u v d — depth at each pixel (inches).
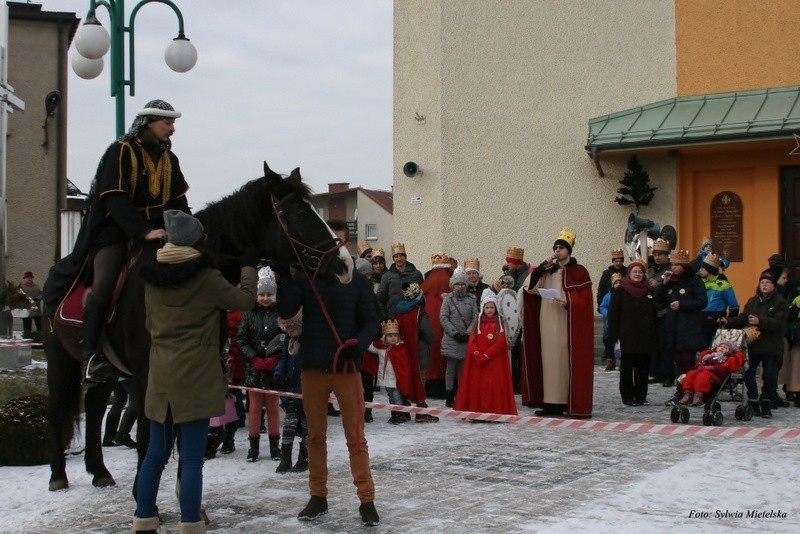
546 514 249.8
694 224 727.7
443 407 473.1
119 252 243.1
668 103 736.3
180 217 215.9
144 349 230.8
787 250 705.0
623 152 718.5
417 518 248.8
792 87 705.6
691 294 490.3
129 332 233.5
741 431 240.4
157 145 244.8
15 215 1213.1
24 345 530.0
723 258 547.2
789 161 698.2
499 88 756.6
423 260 762.2
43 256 1220.5
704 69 735.1
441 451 349.7
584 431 398.3
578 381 435.8
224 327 231.5
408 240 768.9
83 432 394.9
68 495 283.7
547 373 446.9
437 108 754.8
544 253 754.8
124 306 235.3
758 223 707.4
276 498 276.5
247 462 333.1
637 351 478.3
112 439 366.9
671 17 744.3
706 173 727.7
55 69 1226.0
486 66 756.0
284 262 236.2
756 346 445.4
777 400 483.8
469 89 754.8
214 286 219.5
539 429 404.5
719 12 729.6
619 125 727.1
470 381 435.8
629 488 279.4
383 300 471.8
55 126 1226.6
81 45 461.4
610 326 491.2
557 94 753.6
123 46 483.5
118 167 237.9
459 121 753.0
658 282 525.7
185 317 219.1
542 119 754.8
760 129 666.2
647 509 254.1
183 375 217.3
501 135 757.3
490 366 434.0
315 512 250.7
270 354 330.3
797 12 708.0
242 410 406.0
